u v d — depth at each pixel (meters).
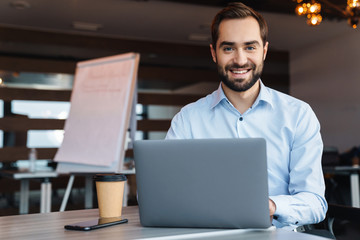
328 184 5.35
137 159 1.00
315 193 1.29
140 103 6.83
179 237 0.90
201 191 0.96
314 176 1.33
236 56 1.36
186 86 7.72
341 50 6.80
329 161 4.42
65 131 2.88
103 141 2.63
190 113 1.60
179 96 7.08
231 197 0.94
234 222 0.95
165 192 0.98
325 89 7.14
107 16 5.80
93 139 2.69
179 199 0.97
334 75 6.94
